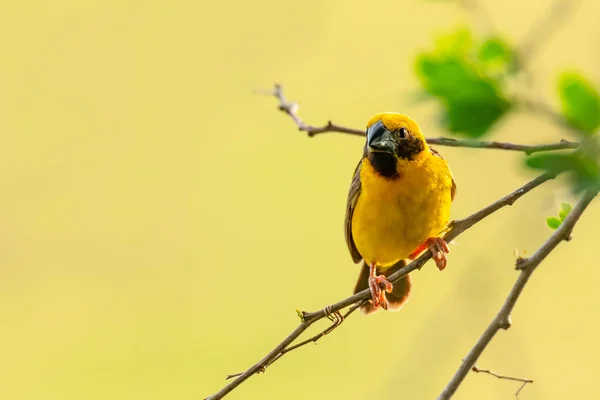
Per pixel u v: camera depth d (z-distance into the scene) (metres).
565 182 3.71
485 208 6.36
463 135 4.34
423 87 4.54
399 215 8.45
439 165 8.62
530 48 4.54
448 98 4.35
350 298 6.54
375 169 8.49
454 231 6.32
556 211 6.27
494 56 4.50
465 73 4.36
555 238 5.57
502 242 9.68
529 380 6.30
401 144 8.37
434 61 4.43
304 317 6.52
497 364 9.95
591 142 3.80
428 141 6.58
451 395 5.59
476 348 5.63
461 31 4.96
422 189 8.38
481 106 4.28
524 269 5.61
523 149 5.38
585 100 3.96
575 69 4.45
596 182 3.63
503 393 9.58
